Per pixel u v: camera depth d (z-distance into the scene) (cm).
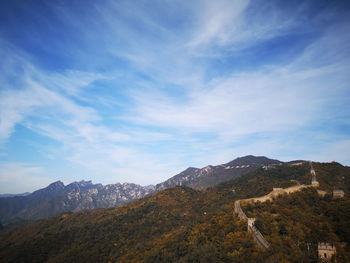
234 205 13200
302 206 11569
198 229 11844
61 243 16812
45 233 19212
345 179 16275
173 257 10581
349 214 9975
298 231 9400
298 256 7975
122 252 14550
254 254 8188
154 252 11912
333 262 7581
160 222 17688
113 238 16462
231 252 8825
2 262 15300
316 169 18100
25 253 15812
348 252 8019
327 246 7931
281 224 9750
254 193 16738
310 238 9019
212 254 9056
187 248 10581
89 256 14625
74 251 15350
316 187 14162
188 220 17350
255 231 9538
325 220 10188
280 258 7844
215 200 19825
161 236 14888
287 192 13300
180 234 12788
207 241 10325
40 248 16312
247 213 10956
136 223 17975
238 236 9681
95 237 16900
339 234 9162
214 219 12169
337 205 10981
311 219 10394
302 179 17075
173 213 19125
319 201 12044
